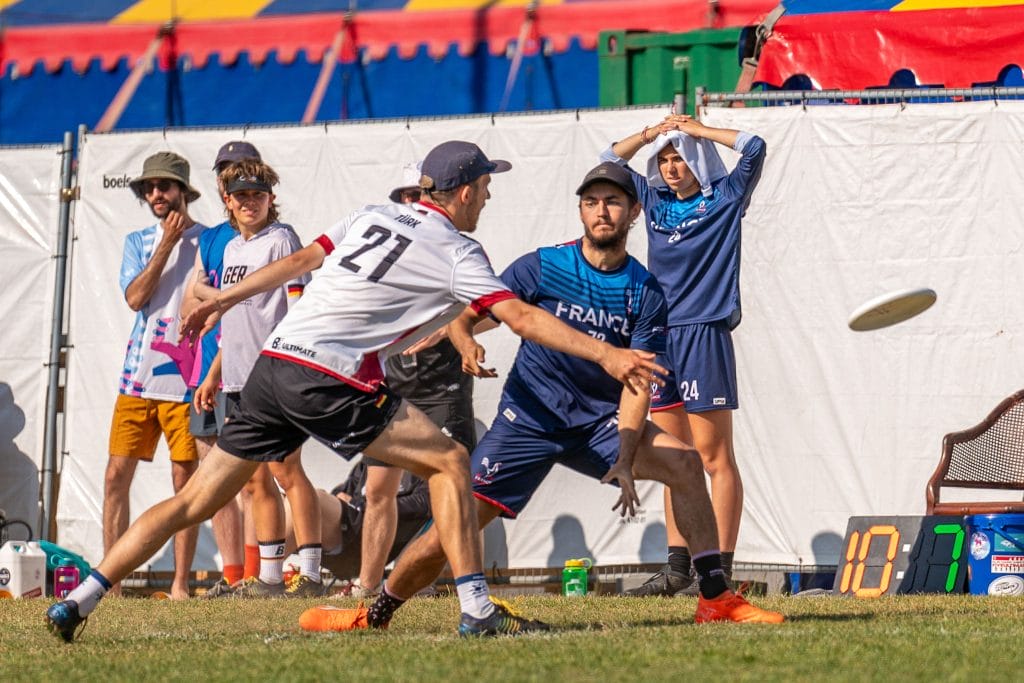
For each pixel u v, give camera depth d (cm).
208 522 3409
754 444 3180
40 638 2009
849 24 3425
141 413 3166
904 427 3122
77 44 4384
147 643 1916
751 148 2875
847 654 1571
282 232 2988
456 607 2478
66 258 3488
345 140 3425
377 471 2919
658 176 3016
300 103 4284
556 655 1589
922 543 2856
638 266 2170
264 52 4316
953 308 3123
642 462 2084
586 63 4134
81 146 3509
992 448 2991
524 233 3322
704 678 1393
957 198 3133
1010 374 3091
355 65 4281
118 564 1936
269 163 3450
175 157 3189
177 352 3141
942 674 1415
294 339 1870
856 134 3180
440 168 1956
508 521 3278
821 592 3011
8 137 4400
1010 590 2714
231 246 3003
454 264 1875
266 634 2055
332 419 1858
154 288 3138
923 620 2033
